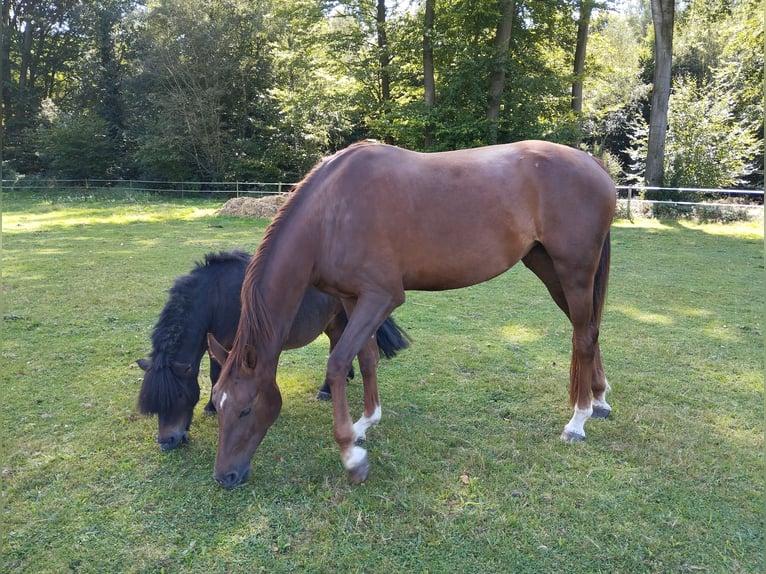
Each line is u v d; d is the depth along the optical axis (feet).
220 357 8.75
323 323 12.07
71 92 103.40
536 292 23.70
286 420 11.76
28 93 98.17
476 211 9.45
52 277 25.08
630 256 30.81
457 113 57.16
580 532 8.00
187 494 9.01
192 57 78.95
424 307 21.27
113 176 90.89
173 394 9.49
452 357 15.60
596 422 11.53
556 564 7.37
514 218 9.73
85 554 7.61
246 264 11.68
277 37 80.94
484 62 54.70
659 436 10.85
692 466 9.73
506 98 56.95
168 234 38.24
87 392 13.05
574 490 9.00
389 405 12.46
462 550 7.64
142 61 82.74
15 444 10.55
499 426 11.41
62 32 102.22
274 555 7.59
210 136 80.84
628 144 91.56
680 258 30.07
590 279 10.34
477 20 55.77
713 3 58.54
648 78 98.02
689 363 14.99
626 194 54.49
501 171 9.78
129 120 89.97
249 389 8.45
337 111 72.54
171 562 7.48
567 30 62.80
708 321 18.89
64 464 9.86
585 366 10.61
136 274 25.80
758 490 9.03
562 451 10.30
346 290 9.43
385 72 64.13
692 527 8.09
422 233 9.27
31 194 73.92
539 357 15.65
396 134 60.23
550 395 12.96
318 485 9.25
